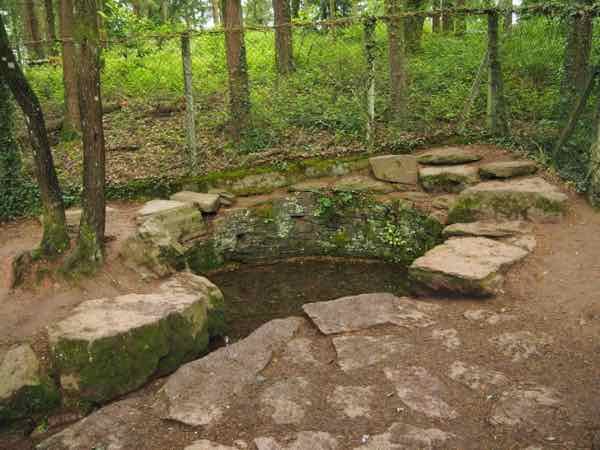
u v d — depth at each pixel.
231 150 9.69
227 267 8.37
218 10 23.39
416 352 4.18
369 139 9.10
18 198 8.08
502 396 3.52
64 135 11.05
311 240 8.71
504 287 5.24
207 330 5.39
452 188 7.98
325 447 3.12
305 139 9.83
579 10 7.39
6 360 4.19
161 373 4.68
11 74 4.96
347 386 3.76
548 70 10.54
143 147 10.21
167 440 3.35
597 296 4.78
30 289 5.30
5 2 16.39
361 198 8.40
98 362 4.23
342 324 4.72
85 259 5.54
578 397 3.46
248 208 8.46
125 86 13.50
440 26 15.55
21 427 4.05
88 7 5.11
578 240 5.95
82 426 3.58
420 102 10.44
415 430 3.23
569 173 7.34
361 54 11.80
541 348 4.13
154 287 5.70
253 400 3.68
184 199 8.24
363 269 8.07
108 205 8.44
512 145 8.60
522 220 6.75
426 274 5.45
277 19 12.53
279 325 4.82
